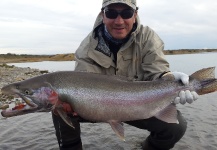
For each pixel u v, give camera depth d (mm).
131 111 820
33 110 799
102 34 966
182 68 4918
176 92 839
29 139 1118
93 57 952
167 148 950
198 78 846
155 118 902
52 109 802
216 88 840
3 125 1298
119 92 808
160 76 892
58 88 788
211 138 1105
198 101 1760
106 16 913
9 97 2084
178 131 918
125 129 1215
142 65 952
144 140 1074
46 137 1140
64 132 927
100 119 817
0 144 1064
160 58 940
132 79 836
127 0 893
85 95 791
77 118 897
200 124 1275
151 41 953
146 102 828
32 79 805
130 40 933
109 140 1096
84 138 1119
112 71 963
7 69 5188
